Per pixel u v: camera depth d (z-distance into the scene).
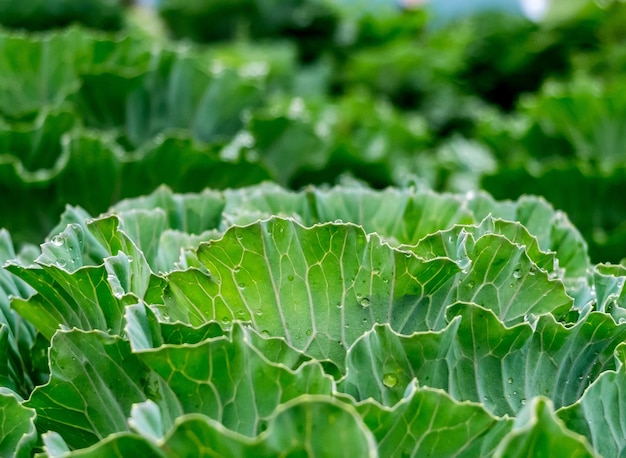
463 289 0.94
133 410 0.82
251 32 3.26
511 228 0.99
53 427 0.93
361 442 0.79
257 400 0.85
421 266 0.92
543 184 1.63
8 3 2.24
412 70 3.19
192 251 0.99
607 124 1.94
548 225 1.15
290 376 0.84
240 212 1.11
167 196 1.16
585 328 0.93
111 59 1.61
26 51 1.55
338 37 3.35
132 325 0.88
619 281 0.99
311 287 0.92
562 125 1.97
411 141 2.31
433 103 3.21
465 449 0.85
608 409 0.89
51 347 0.91
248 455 0.80
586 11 3.10
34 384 1.02
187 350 0.85
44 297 0.96
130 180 1.34
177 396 0.86
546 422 0.80
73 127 1.38
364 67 3.16
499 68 3.38
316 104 2.36
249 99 1.74
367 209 1.15
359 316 0.93
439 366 0.89
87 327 0.96
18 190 1.28
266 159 1.67
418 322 0.93
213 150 1.47
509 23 3.48
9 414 0.90
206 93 1.67
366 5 3.57
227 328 0.93
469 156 2.15
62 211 1.32
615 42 3.12
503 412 0.90
